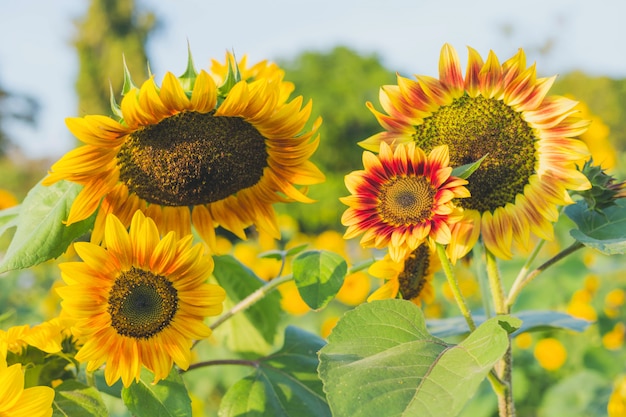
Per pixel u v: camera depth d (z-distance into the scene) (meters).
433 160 0.73
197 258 0.73
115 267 0.73
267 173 0.82
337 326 0.71
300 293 0.78
